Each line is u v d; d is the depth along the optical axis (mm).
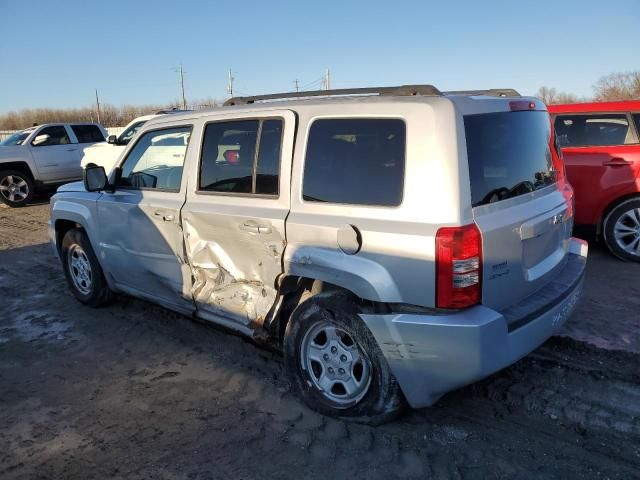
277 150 3467
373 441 3115
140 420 3455
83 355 4473
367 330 3043
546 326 3146
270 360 4203
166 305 4531
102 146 12477
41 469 3004
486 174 2934
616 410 3309
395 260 2863
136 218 4492
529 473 2805
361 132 3086
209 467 2963
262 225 3449
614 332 4289
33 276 6957
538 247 3275
